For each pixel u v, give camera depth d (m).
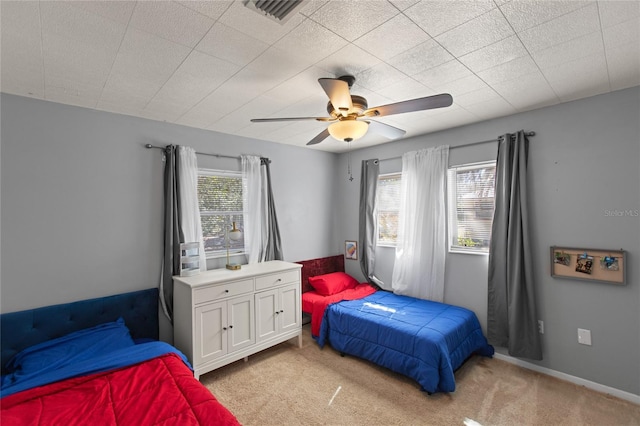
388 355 2.77
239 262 3.60
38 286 2.39
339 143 4.13
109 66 1.92
